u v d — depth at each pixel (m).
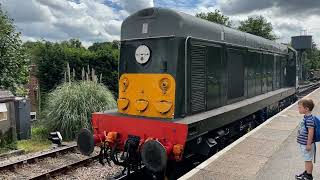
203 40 7.57
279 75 14.41
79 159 9.40
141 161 6.88
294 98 17.27
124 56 7.63
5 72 15.60
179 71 6.91
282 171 6.00
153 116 7.11
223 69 8.52
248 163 6.43
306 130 5.23
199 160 7.94
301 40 24.81
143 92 7.29
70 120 12.02
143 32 7.29
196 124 6.54
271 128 9.62
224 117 7.75
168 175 7.18
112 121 7.23
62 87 12.88
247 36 10.35
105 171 8.33
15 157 9.54
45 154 9.37
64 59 21.61
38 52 21.98
